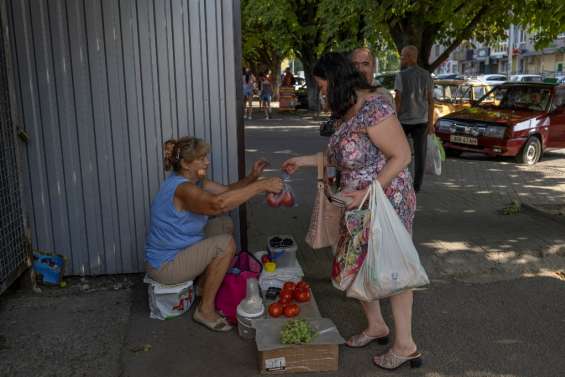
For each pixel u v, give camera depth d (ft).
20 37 13.61
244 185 13.43
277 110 87.35
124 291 14.29
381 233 9.68
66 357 11.20
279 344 10.54
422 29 38.96
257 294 12.17
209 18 14.10
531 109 37.11
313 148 42.01
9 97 13.16
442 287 14.76
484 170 32.50
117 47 13.93
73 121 14.16
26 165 14.25
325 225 11.18
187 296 12.85
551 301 13.92
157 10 13.91
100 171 14.51
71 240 14.83
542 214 21.42
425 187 27.04
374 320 11.62
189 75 14.29
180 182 12.12
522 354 11.41
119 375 10.60
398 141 9.75
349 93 10.02
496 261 16.34
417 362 10.85
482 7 39.27
